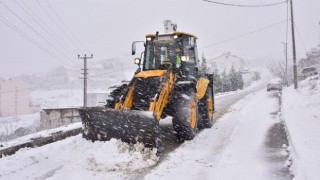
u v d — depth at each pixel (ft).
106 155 20.12
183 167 19.42
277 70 154.30
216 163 20.10
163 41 28.45
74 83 351.25
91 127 22.94
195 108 27.55
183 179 17.52
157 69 27.99
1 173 18.97
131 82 25.03
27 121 130.31
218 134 28.19
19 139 26.61
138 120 20.53
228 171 18.54
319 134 23.82
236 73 149.59
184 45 28.35
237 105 49.49
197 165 19.79
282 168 18.76
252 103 51.34
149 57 28.86
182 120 25.21
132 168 19.19
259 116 36.47
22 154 22.53
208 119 30.83
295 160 19.13
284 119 31.32
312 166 17.17
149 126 20.56
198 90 29.50
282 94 62.54
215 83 139.74
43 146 24.54
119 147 20.74
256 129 29.30
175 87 25.53
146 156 20.42
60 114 85.35
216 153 22.26
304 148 20.40
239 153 21.88
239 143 24.56
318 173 16.10
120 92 25.71
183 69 27.68
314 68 121.70
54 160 20.80
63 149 22.89
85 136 23.67
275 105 46.03
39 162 20.72
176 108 25.09
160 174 18.24
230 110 43.60
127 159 19.72
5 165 20.31
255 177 17.47
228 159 20.70
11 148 23.30
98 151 20.52
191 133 25.85
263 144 24.04
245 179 17.28
